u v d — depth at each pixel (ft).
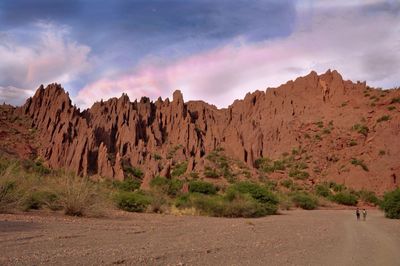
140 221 66.23
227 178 343.87
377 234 68.33
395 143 385.29
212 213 110.11
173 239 43.06
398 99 470.80
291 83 570.05
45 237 37.29
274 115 527.81
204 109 569.64
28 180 65.57
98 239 38.81
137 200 98.32
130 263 27.09
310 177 378.32
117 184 240.32
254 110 550.77
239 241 44.78
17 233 38.63
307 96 542.98
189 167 364.58
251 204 118.32
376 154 382.42
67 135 396.57
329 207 251.60
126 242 37.88
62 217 59.11
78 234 41.32
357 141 422.00
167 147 471.62
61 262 25.89
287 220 102.78
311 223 93.71
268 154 451.94
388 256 39.55
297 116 514.68
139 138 480.23
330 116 493.77
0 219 48.91
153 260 28.68
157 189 151.02
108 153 409.08
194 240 43.19
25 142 443.73
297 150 435.94
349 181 352.28
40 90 527.81
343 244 49.06
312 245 45.70
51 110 500.74
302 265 30.91
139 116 512.63
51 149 388.78
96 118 504.84
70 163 362.53
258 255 34.81
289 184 353.51
